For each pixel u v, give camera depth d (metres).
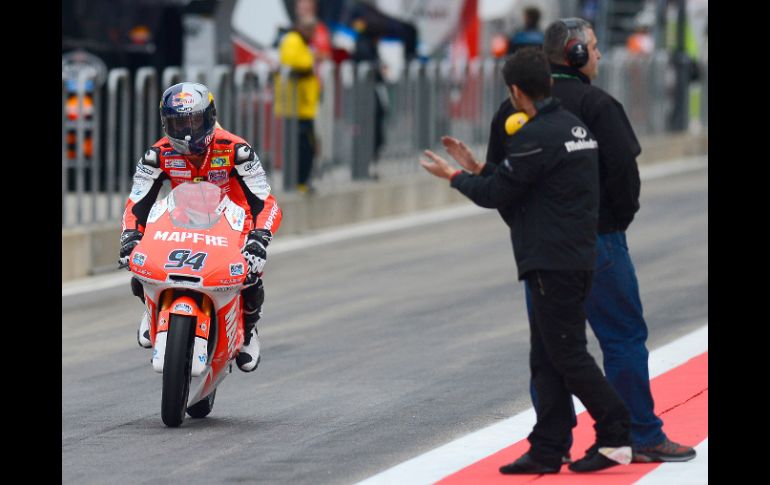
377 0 84.56
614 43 113.62
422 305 45.88
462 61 87.06
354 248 59.38
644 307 44.06
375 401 32.66
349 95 67.25
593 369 24.62
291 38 62.91
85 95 54.12
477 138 76.56
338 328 42.31
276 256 57.22
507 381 34.62
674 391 32.62
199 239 28.80
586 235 24.41
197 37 73.81
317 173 65.75
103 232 54.31
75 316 45.41
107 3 72.12
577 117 25.44
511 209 24.86
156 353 28.75
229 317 29.34
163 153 29.38
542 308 24.45
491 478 25.47
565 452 25.44
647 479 25.02
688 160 95.00
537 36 77.25
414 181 71.56
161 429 30.19
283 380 35.31
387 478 25.78
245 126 60.50
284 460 27.27
